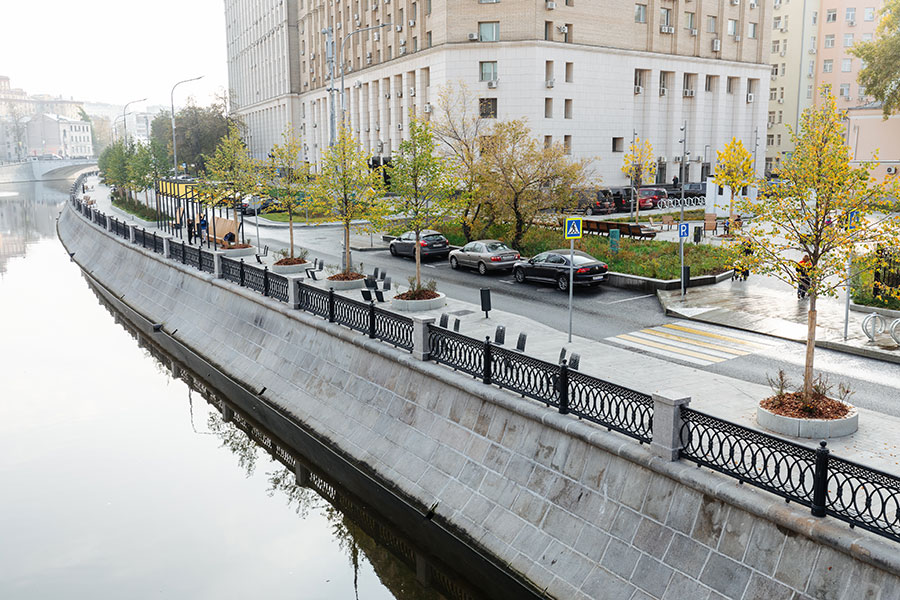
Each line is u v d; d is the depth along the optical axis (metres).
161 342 26.25
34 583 11.23
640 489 9.22
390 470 13.39
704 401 11.85
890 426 10.41
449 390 13.02
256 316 21.50
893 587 6.67
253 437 17.53
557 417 10.55
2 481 15.04
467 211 29.88
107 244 41.53
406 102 54.03
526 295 22.30
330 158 23.89
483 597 10.72
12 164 124.94
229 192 34.69
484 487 11.46
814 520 7.36
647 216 42.69
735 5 56.41
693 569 8.27
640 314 19.34
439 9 47.62
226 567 11.63
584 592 9.17
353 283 22.66
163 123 91.31
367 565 11.70
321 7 74.38
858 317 17.64
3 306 32.91
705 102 56.22
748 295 20.80
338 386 16.30
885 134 48.03
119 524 13.14
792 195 10.38
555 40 47.31
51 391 20.92
